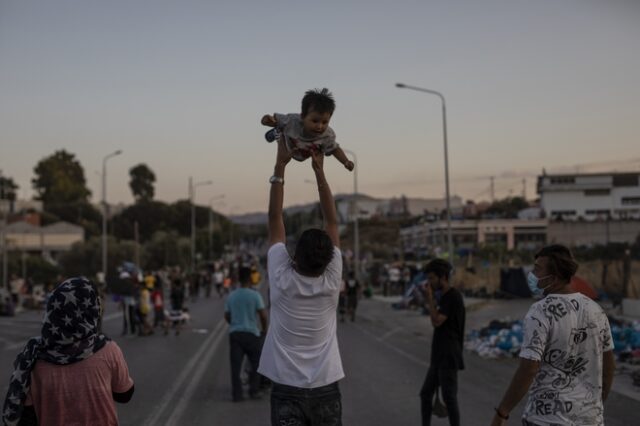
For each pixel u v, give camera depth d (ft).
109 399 12.34
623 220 176.55
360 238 322.55
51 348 12.02
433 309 24.26
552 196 224.94
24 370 12.01
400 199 417.69
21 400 11.98
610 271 101.14
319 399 12.94
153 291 71.10
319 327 13.08
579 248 128.98
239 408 32.73
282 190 13.67
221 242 402.11
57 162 419.95
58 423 12.01
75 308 11.99
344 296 91.45
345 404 33.45
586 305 13.76
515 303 104.78
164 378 41.83
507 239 200.13
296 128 12.96
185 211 408.87
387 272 162.71
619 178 226.58
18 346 59.36
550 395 13.50
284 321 13.05
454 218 220.02
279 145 13.33
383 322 90.07
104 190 159.02
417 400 34.42
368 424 29.12
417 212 410.52
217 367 46.65
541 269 14.33
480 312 91.35
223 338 67.21
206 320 90.89
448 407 23.93
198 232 393.09
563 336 13.48
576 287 21.95
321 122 12.66
